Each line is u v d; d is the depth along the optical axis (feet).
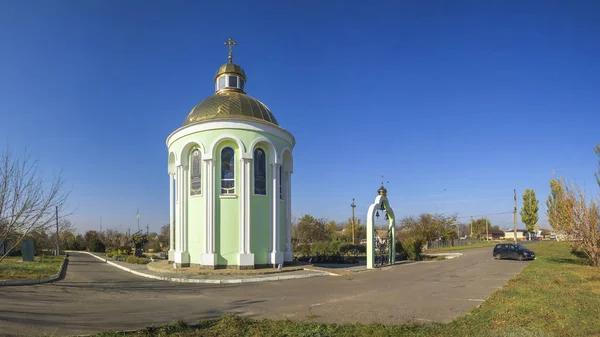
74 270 78.43
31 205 57.72
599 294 39.78
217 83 83.71
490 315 30.76
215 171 68.90
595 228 73.97
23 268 71.67
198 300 40.93
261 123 71.36
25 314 32.55
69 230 212.64
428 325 27.96
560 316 29.53
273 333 25.90
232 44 85.92
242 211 67.82
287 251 77.25
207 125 69.82
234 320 29.14
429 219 211.82
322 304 38.24
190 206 71.20
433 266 87.04
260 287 51.42
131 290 48.62
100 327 28.58
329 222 235.81
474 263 95.86
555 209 84.17
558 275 57.62
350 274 68.03
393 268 81.92
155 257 108.27
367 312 34.01
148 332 26.32
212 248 66.69
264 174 72.33
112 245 201.46
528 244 211.41
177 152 73.92
